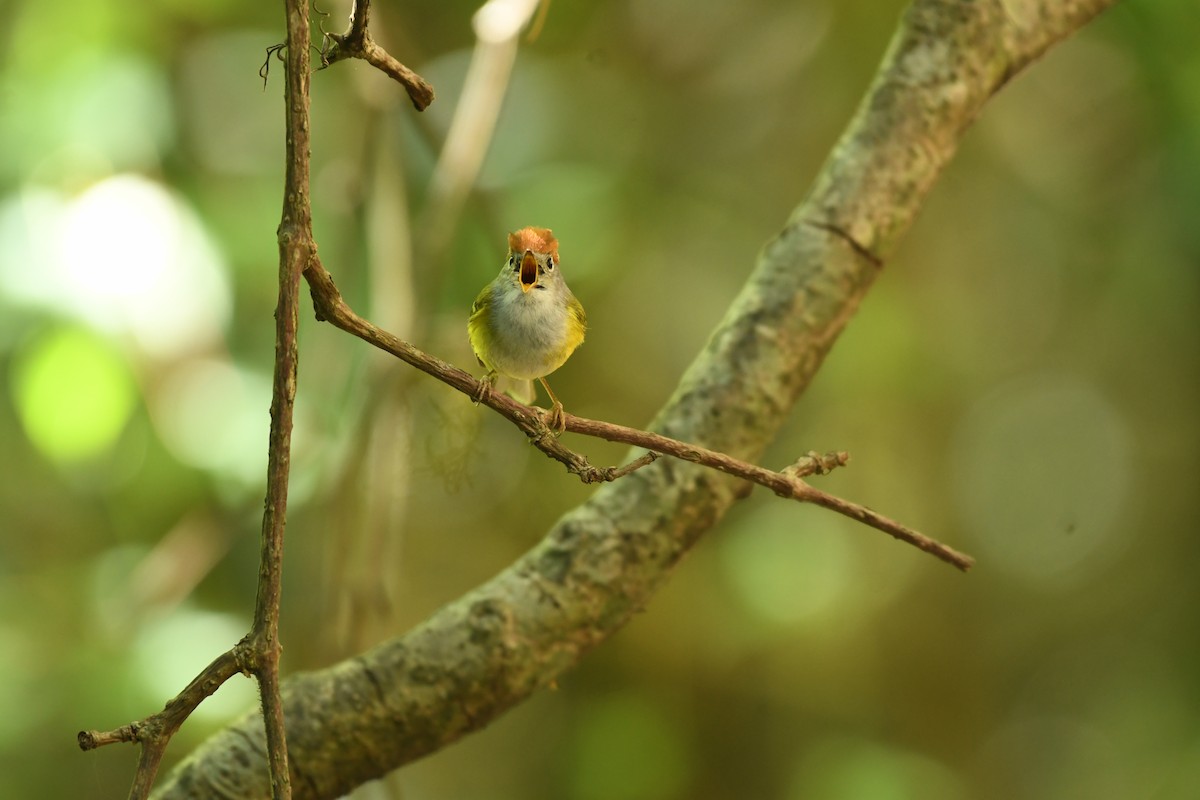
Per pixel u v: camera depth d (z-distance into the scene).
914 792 11.27
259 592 3.44
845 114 13.12
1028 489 16.75
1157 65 9.68
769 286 5.05
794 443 13.79
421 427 6.80
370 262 7.97
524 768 14.15
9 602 10.22
